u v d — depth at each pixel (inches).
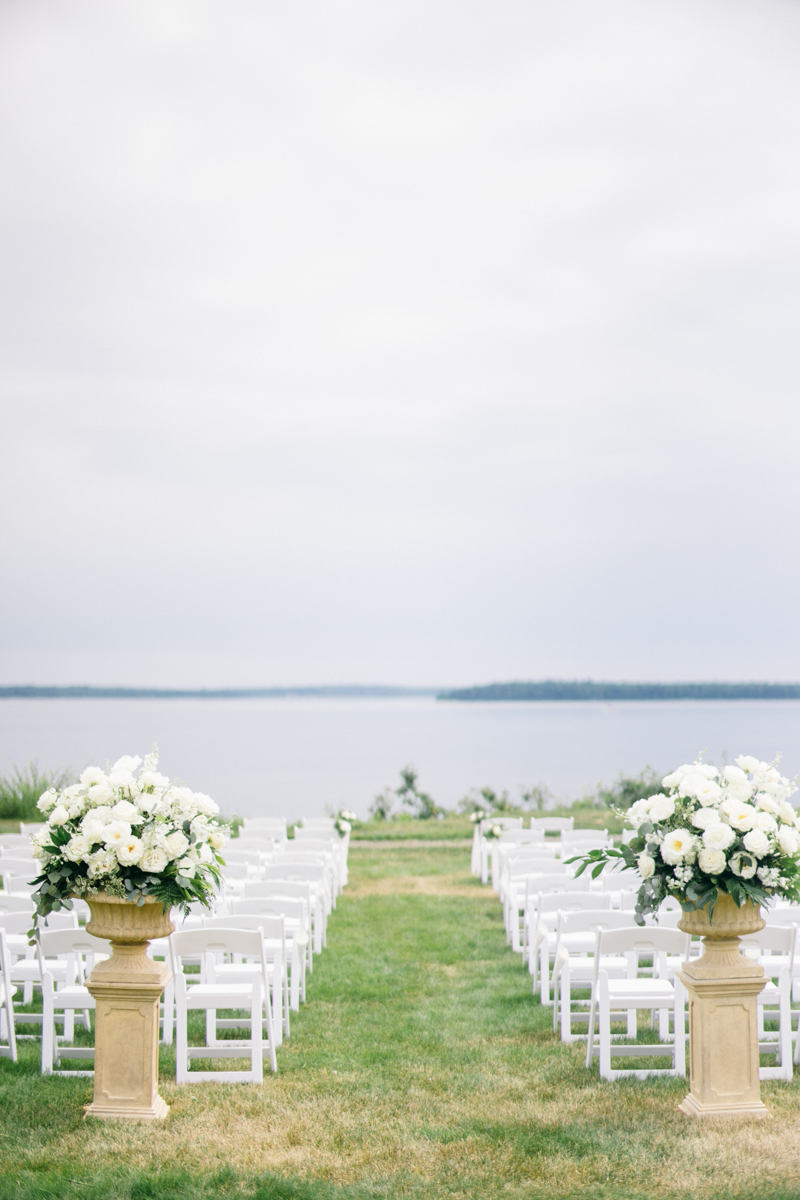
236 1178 181.0
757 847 197.8
